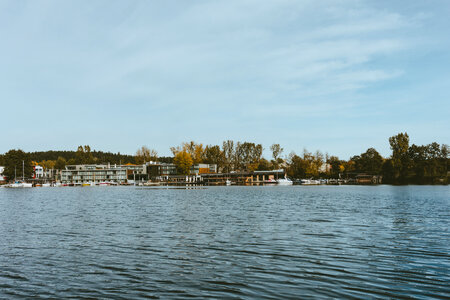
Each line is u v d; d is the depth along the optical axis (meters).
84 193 107.12
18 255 18.31
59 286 13.36
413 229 25.78
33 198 78.25
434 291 12.27
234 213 38.88
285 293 12.25
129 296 12.22
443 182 168.62
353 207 45.31
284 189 126.94
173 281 13.77
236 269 15.29
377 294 12.04
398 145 170.12
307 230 25.73
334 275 14.24
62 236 23.98
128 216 36.53
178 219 33.41
